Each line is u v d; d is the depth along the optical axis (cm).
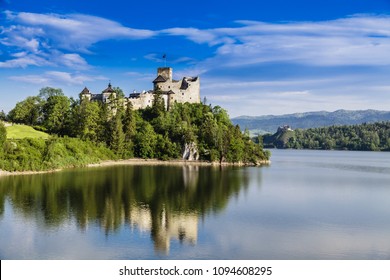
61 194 10000
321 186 13325
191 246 6375
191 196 10381
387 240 6906
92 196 9869
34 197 9569
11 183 11425
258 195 10975
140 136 19800
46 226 7212
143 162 19138
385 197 11238
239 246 6444
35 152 14488
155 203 9338
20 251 5978
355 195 11550
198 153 19838
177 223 7650
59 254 5891
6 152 13638
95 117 19212
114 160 18600
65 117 19775
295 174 17138
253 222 7906
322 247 6500
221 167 18588
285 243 6650
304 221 8094
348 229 7581
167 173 15025
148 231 7075
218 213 8588
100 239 6575
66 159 15838
